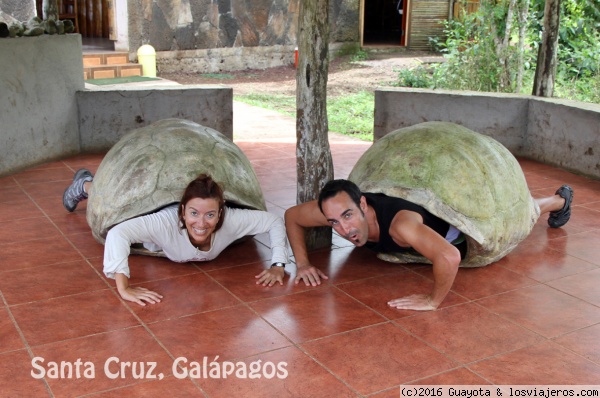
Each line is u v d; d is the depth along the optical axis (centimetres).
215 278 373
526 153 681
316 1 383
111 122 670
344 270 389
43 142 621
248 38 1434
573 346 306
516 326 324
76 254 405
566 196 456
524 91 875
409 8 1612
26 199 515
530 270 394
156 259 398
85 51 1170
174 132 419
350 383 272
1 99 564
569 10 1003
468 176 371
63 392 262
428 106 710
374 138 751
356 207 323
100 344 299
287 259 374
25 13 1011
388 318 329
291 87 1259
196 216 342
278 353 294
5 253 404
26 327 312
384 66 1433
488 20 866
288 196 535
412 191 357
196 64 1367
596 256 418
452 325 323
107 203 390
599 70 909
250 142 748
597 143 596
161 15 1279
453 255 318
